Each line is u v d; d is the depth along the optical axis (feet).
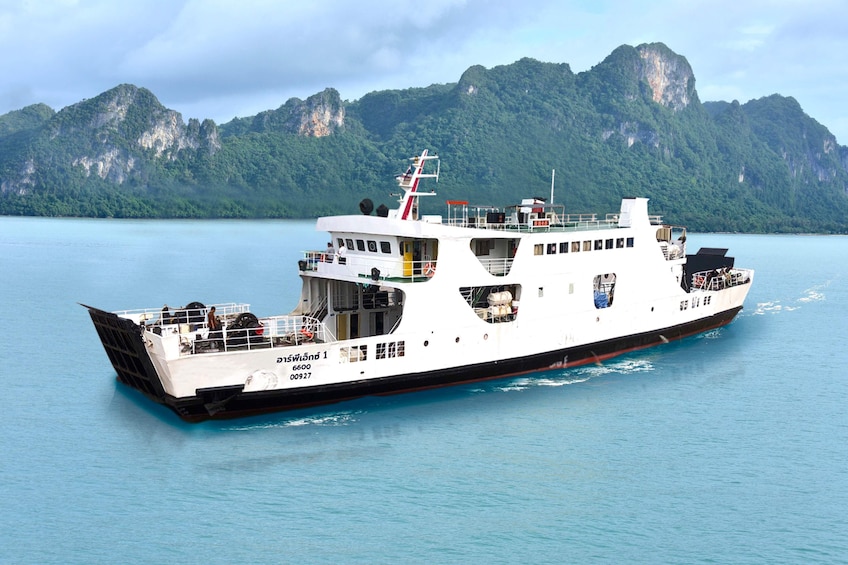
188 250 369.09
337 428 95.55
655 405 108.58
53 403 107.55
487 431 96.58
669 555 71.05
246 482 82.64
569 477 85.46
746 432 100.12
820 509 80.02
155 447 90.58
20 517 76.07
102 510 77.36
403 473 85.15
